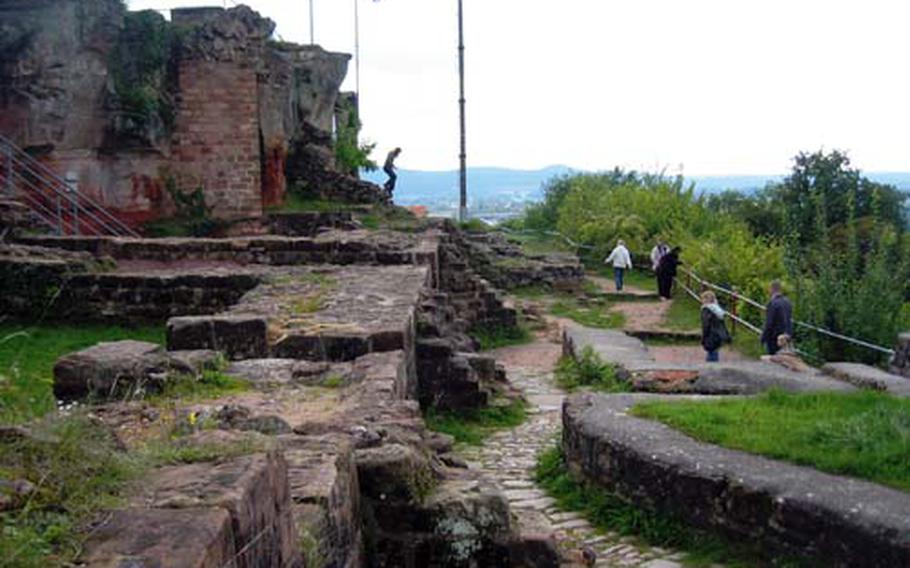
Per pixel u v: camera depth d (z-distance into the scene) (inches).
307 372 332.5
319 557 170.2
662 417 341.7
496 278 1067.3
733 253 985.5
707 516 278.2
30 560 110.8
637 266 1240.2
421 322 474.6
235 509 132.4
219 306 559.8
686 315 896.3
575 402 371.9
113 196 914.1
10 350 469.1
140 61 914.1
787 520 254.8
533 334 815.7
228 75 967.6
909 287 734.5
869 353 637.9
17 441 139.6
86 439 148.8
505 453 400.2
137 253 647.8
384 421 262.8
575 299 1017.5
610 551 279.7
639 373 485.1
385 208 1155.3
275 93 1063.0
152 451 159.3
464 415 458.6
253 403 291.4
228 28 961.5
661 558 273.0
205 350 351.3
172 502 132.5
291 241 657.6
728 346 740.7
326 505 180.9
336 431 247.3
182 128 959.6
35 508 124.5
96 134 890.1
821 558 246.1
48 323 553.0
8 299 556.7
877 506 245.0
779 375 467.5
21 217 679.7
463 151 1380.4
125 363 307.6
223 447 160.2
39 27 847.7
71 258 581.9
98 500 131.2
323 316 419.8
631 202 1424.7
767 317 585.6
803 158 1370.6
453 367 462.0
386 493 224.5
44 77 850.1
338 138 1364.4
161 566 112.0
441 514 224.2
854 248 689.6
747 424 323.9
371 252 657.0
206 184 970.7
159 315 559.8
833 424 303.4
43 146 855.1
